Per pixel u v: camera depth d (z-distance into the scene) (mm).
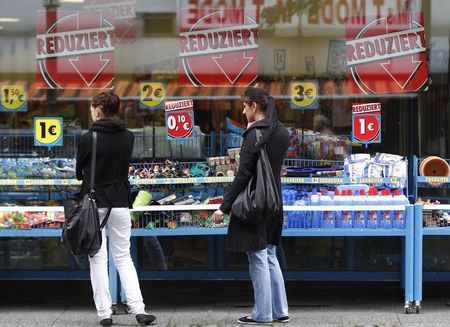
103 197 9742
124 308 10852
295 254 11773
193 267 11758
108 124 9773
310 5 11680
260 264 9875
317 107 11695
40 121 11688
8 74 11711
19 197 11648
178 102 11727
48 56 11727
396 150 11648
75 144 11703
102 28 11742
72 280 11938
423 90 11594
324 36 11680
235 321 10414
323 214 10688
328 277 11742
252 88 9914
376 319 10469
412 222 10523
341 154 11680
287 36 11703
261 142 9523
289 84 11711
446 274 11648
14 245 11812
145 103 11727
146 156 11703
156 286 12016
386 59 11648
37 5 11703
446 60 11594
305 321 10375
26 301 11883
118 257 10016
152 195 11484
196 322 10312
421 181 11195
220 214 9867
